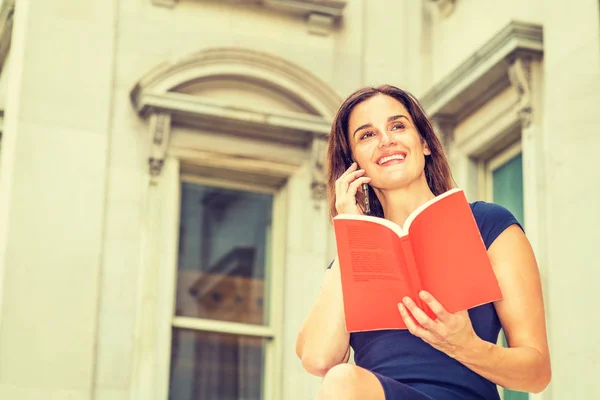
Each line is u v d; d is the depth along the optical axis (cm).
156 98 1252
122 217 1236
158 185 1255
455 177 1271
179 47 1306
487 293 459
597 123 1024
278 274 1302
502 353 457
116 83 1274
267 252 1307
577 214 1029
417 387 469
